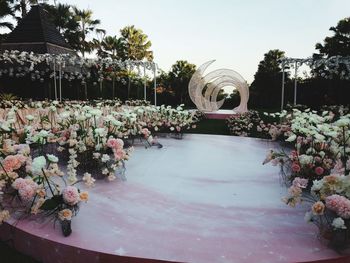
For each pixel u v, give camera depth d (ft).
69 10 87.04
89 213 8.69
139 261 6.40
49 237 7.21
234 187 11.50
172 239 7.25
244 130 33.32
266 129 26.23
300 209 9.24
